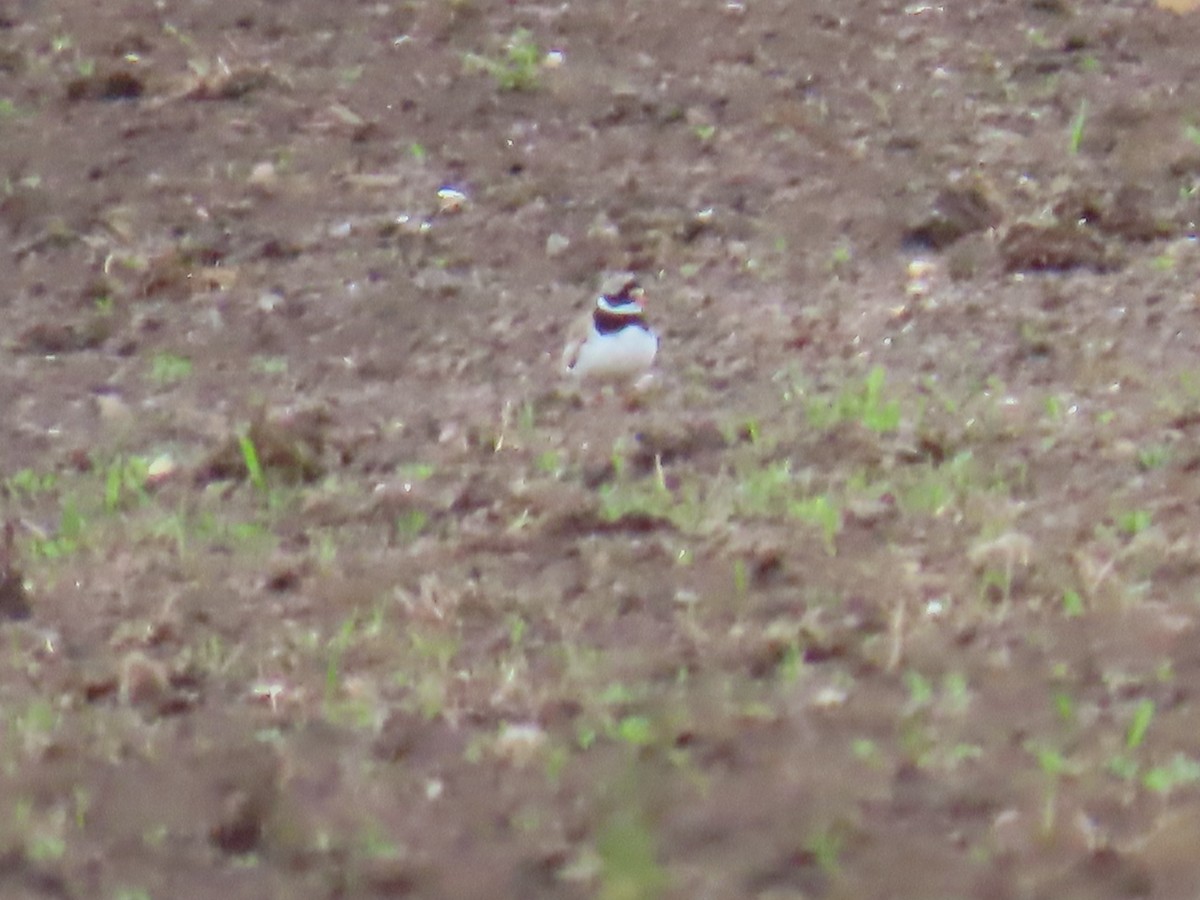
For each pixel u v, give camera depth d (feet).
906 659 30.12
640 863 24.81
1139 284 46.47
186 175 50.29
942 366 42.50
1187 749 27.73
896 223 49.08
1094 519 34.68
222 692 29.40
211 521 34.78
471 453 38.01
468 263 47.55
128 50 54.95
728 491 35.83
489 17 56.80
